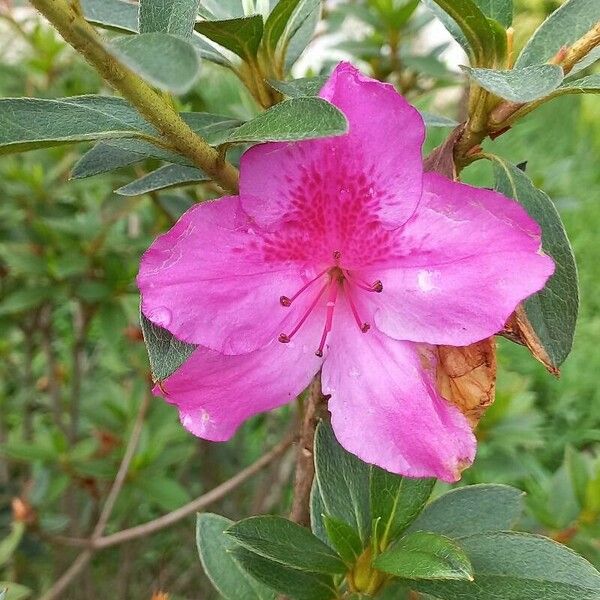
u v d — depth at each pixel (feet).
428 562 0.31
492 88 0.29
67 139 0.30
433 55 0.76
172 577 1.09
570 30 0.35
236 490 1.05
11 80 1.03
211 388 0.35
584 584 0.33
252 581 0.44
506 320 0.31
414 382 0.34
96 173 0.37
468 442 0.32
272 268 0.34
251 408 0.35
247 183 0.32
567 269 0.33
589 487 0.62
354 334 0.36
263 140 0.28
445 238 0.32
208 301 0.33
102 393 0.94
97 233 0.82
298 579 0.36
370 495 0.37
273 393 0.36
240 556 0.36
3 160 0.88
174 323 0.32
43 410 1.13
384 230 0.33
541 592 0.33
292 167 0.32
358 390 0.35
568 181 1.66
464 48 0.35
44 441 0.82
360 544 0.36
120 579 0.98
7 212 0.87
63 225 0.82
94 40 0.25
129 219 0.97
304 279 0.35
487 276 0.31
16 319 0.96
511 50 0.34
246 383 0.35
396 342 0.35
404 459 0.33
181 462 0.95
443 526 0.40
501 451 0.82
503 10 0.35
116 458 0.81
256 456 1.14
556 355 0.33
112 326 0.82
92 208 0.87
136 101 0.30
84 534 1.01
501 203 0.31
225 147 0.32
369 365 0.35
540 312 0.33
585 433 1.30
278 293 0.35
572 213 1.77
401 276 0.34
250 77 0.39
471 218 0.32
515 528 0.65
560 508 0.66
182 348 0.33
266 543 0.35
